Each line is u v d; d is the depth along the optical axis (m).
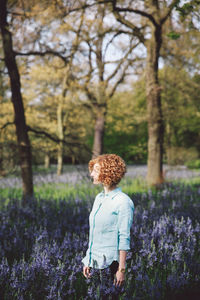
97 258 2.66
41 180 15.29
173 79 14.12
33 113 20.17
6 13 8.66
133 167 27.44
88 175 10.41
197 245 4.55
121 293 3.08
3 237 4.86
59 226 5.38
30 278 3.29
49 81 18.52
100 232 2.67
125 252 2.56
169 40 12.70
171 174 17.95
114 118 21.97
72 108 19.48
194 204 7.24
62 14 9.60
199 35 10.66
